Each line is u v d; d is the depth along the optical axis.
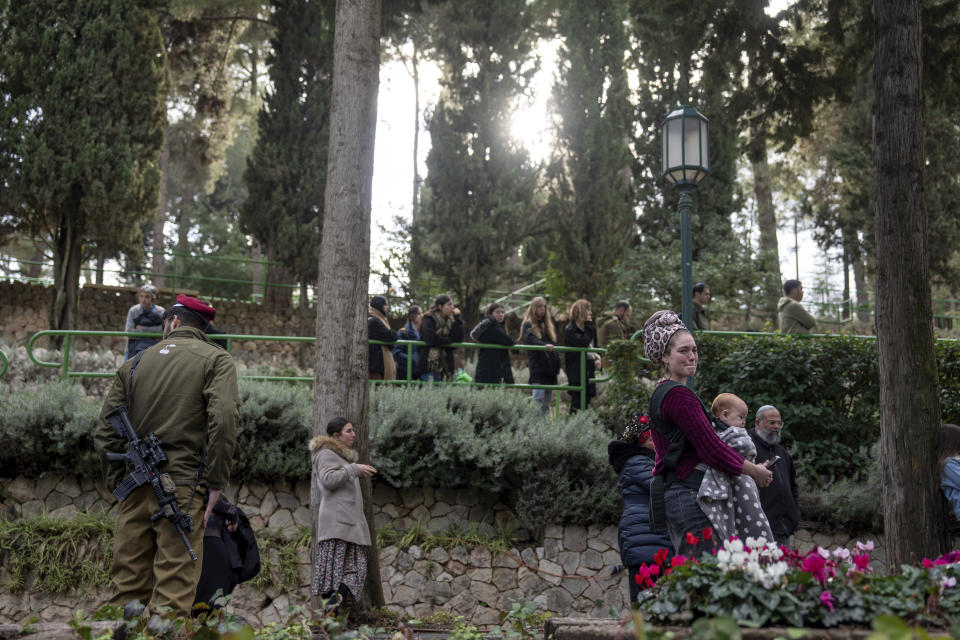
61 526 8.44
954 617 2.95
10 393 9.28
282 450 9.30
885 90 7.05
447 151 19.84
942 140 24.47
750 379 9.99
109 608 3.90
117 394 4.89
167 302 21.36
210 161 26.59
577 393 11.51
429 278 21.08
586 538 9.09
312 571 7.25
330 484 6.89
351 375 7.65
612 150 20.39
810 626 2.94
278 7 22.45
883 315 6.85
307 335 21.97
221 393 4.80
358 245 7.86
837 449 9.77
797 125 10.57
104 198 18.72
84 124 18.70
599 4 21.09
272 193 21.92
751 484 3.83
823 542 9.17
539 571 8.90
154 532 4.79
